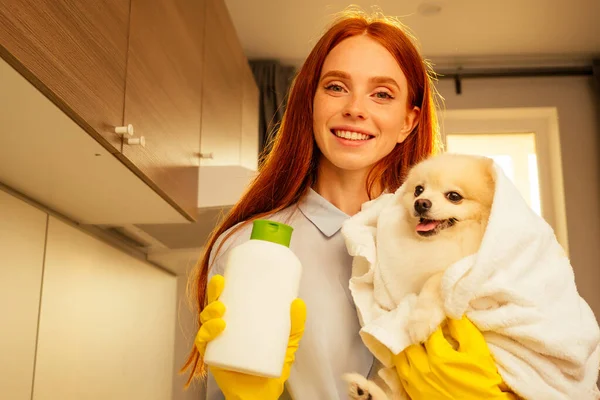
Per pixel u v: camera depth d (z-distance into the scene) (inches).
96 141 51.2
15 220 59.9
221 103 98.3
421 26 119.6
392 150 45.5
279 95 130.3
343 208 44.4
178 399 99.3
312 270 41.2
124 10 57.4
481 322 32.8
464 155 39.7
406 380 34.2
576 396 32.5
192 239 89.0
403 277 35.7
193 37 83.4
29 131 49.0
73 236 71.6
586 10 113.5
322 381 37.9
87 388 72.2
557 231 132.1
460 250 36.1
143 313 90.2
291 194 44.9
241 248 31.4
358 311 37.1
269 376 29.3
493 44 127.2
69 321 68.9
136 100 60.1
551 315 32.7
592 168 129.9
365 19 45.4
